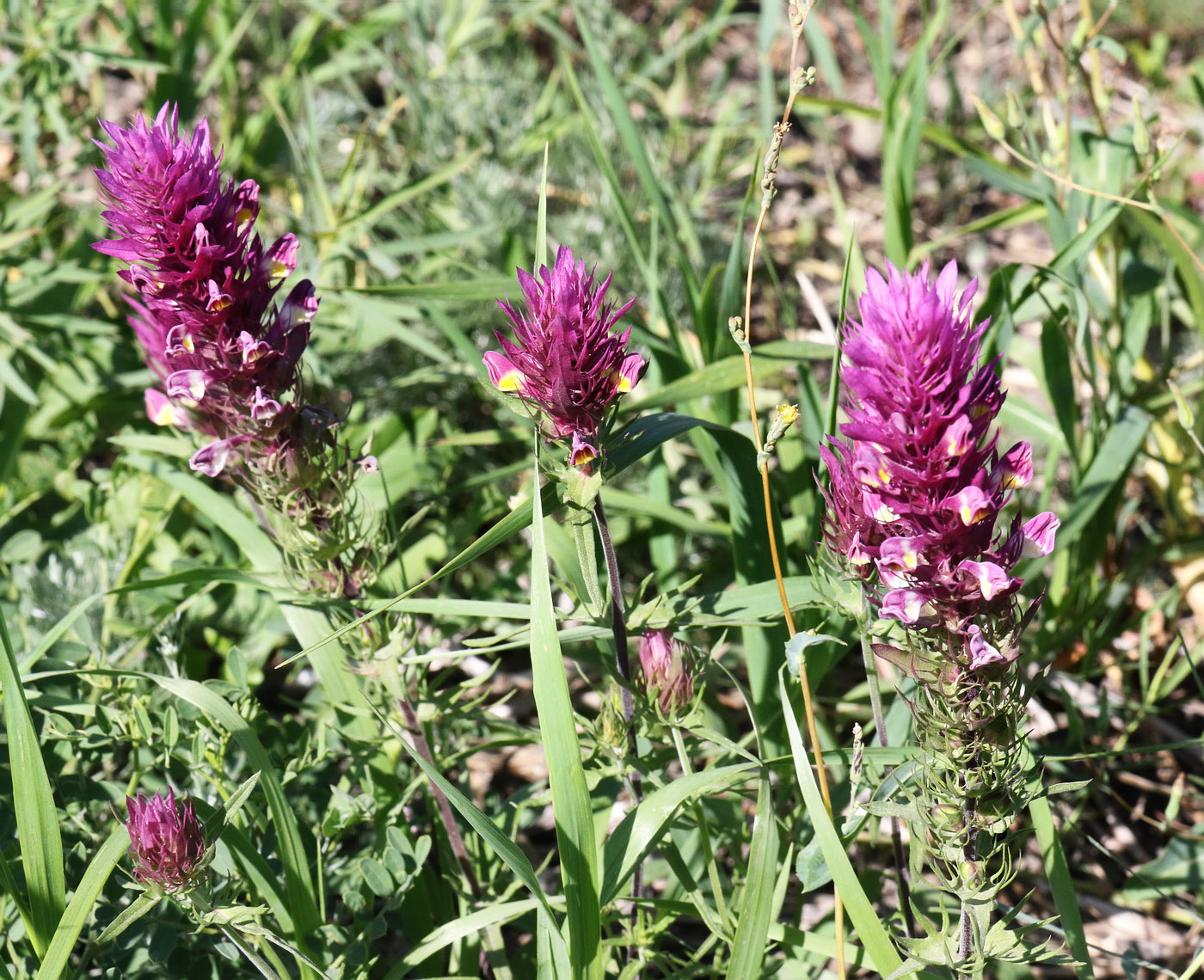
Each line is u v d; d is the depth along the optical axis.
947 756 0.51
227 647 0.69
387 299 0.72
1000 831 0.51
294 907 0.57
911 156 0.70
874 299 0.48
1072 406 0.67
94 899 0.54
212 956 0.58
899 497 0.49
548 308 0.51
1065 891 0.56
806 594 0.57
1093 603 0.70
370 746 0.61
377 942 0.64
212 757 0.60
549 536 0.65
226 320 0.55
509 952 0.63
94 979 0.59
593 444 0.53
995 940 0.52
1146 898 0.65
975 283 0.49
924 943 0.52
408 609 0.56
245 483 0.58
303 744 0.61
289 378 0.56
